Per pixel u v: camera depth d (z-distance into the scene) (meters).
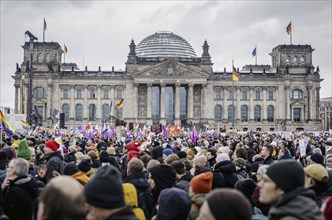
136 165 17.97
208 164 27.06
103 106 189.88
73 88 188.75
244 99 193.25
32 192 16.25
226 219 8.52
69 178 8.69
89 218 10.07
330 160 25.73
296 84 193.00
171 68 183.88
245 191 16.28
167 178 17.22
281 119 192.12
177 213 13.93
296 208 10.22
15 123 77.69
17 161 16.41
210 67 190.62
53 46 190.38
